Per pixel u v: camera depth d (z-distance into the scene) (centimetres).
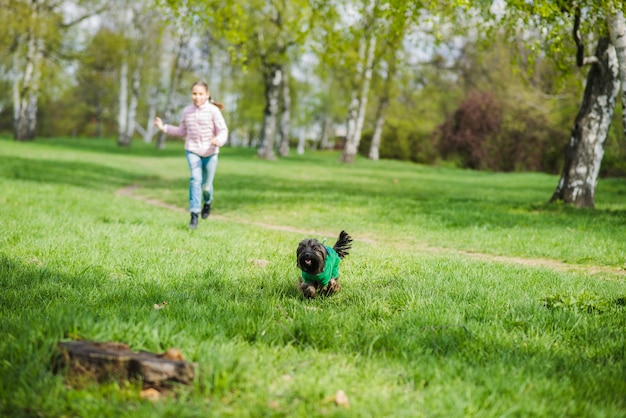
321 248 564
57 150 3956
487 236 1155
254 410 312
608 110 1697
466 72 4644
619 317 537
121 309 477
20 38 4547
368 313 525
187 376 343
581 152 1711
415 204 1673
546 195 2409
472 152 4856
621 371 394
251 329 446
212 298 552
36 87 4547
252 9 3338
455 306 550
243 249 858
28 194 1484
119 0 4997
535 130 4569
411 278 688
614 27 1152
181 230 1023
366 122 6106
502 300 582
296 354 401
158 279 637
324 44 2169
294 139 8825
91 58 4675
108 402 319
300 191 2081
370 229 1272
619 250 998
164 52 5381
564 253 987
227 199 1783
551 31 1370
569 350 446
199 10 1886
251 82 5278
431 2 1509
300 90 6034
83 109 7744
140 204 1573
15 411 309
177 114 7106
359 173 3444
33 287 566
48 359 355
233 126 7206
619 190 2719
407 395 340
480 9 1579
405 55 4100
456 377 369
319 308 546
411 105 5347
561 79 1748
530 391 355
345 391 342
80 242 825
